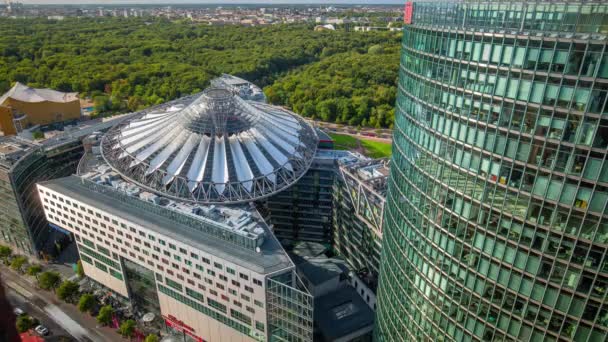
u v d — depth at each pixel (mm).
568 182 44688
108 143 149625
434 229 62062
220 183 124250
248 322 97688
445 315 63656
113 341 112375
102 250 119000
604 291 45375
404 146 69000
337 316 110562
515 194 49531
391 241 77688
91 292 129750
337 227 141625
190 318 109250
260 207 128750
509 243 51625
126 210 112312
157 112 170500
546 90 44031
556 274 48406
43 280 125188
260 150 136750
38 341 110688
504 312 54969
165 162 131250
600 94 40406
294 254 131000
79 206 116750
